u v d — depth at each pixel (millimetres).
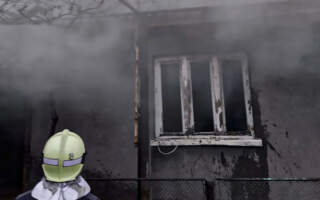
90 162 3674
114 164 3621
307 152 3248
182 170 3426
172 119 3734
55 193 1220
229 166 3332
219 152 3389
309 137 3279
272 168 3260
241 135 3451
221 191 3287
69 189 1252
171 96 3807
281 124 3357
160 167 3490
